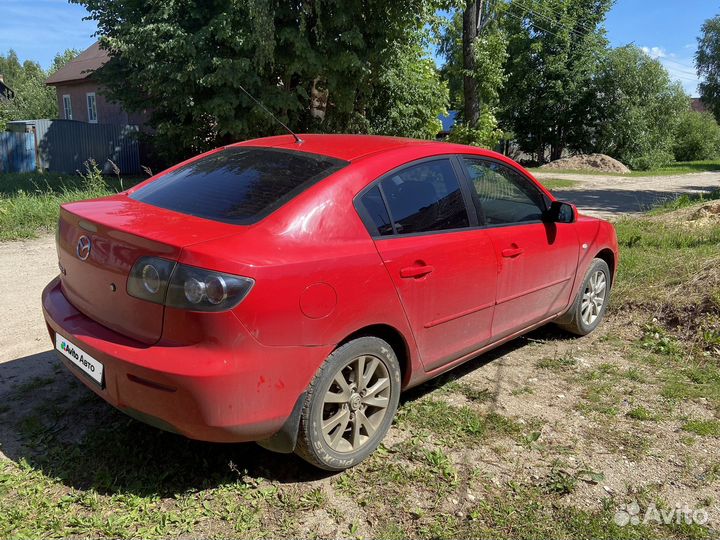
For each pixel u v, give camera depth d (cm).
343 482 281
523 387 392
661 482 295
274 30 1339
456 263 332
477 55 2041
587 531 257
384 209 303
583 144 4306
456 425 336
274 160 318
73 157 2309
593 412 362
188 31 1394
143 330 253
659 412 364
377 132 1906
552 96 4128
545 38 4106
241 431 249
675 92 4241
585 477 295
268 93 1460
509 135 2267
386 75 1733
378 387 299
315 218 272
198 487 274
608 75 4056
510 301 385
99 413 334
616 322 517
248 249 248
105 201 327
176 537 241
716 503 280
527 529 256
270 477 285
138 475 277
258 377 246
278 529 250
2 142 2200
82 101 3123
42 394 353
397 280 296
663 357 450
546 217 418
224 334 237
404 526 256
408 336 310
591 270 474
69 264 297
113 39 1460
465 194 353
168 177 345
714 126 5734
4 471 276
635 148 4094
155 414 247
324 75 1499
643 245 760
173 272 240
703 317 483
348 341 282
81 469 280
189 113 1571
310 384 265
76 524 243
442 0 1580
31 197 1032
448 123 4172
